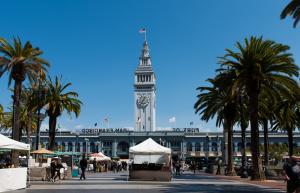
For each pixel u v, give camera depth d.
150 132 165.62
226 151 68.38
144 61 191.50
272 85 41.47
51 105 56.03
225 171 59.97
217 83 43.06
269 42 40.72
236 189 29.84
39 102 55.19
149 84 188.12
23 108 63.91
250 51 40.38
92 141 168.12
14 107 43.06
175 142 163.75
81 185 32.69
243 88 43.12
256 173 41.28
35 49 44.31
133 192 26.03
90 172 66.81
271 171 47.12
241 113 53.06
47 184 33.88
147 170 40.00
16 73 43.28
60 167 39.28
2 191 25.52
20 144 28.75
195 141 162.25
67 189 28.25
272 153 124.94
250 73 40.47
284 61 39.94
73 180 40.53
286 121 55.25
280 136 155.12
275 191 28.36
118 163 78.50
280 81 39.62
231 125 56.50
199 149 161.38
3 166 32.91
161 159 51.00
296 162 21.20
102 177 48.16
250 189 29.98
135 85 188.75
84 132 173.50
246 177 48.84
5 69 43.16
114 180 40.94
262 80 40.44
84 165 42.41
